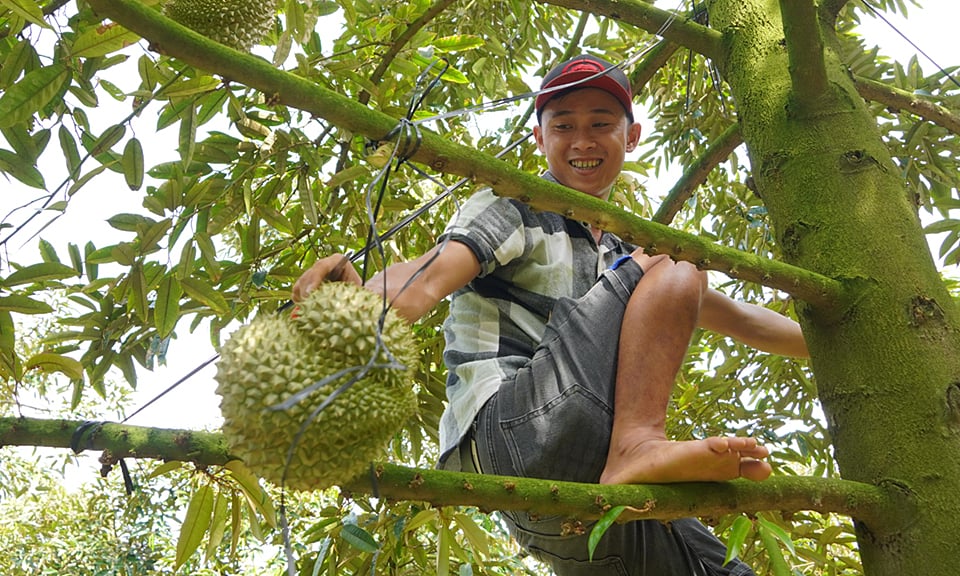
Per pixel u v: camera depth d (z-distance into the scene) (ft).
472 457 6.32
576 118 7.72
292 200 11.57
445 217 12.05
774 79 8.04
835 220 7.04
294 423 4.21
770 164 7.66
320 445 4.24
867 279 6.66
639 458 5.40
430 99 13.62
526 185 5.19
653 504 5.10
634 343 5.95
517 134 11.84
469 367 6.53
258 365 4.30
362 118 4.81
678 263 6.24
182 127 7.67
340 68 8.90
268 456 4.26
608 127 7.72
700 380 13.17
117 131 6.93
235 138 8.81
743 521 4.81
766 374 12.66
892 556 5.85
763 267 6.19
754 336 8.48
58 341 8.80
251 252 9.49
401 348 4.66
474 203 6.65
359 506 9.37
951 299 6.70
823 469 12.35
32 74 6.36
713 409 12.34
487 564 10.16
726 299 8.44
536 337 6.63
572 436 5.76
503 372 6.40
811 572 10.57
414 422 10.60
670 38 8.83
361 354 4.46
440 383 10.46
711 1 9.23
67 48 6.66
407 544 9.50
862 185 7.13
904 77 11.09
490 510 4.78
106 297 8.66
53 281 8.03
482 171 5.08
